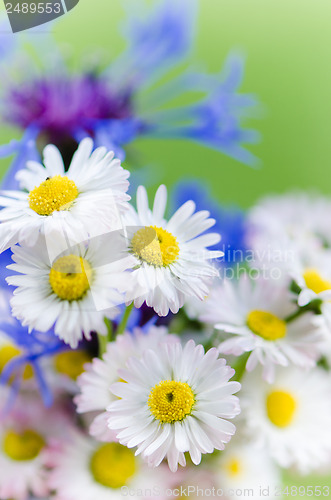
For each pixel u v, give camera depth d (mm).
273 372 210
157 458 192
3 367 238
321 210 304
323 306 217
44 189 195
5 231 193
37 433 231
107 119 324
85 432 228
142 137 332
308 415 222
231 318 215
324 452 219
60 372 235
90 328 193
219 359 197
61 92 323
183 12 342
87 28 339
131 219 199
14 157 274
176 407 193
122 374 198
